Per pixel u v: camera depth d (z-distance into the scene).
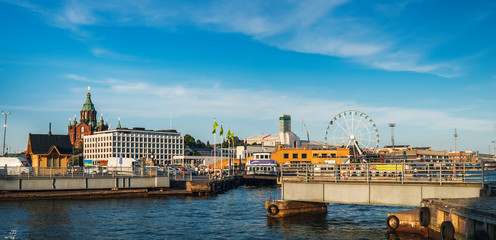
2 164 78.38
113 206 63.69
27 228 46.28
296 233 44.78
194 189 83.81
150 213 58.16
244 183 139.88
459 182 42.41
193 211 60.94
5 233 43.72
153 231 45.91
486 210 28.09
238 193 96.69
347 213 58.44
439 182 42.97
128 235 43.78
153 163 136.62
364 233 44.44
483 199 37.19
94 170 83.94
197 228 47.75
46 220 50.97
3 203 63.59
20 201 65.88
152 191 80.19
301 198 50.50
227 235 44.00
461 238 30.73
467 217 29.73
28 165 79.88
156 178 78.75
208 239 42.19
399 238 40.81
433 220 36.97
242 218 54.66
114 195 74.75
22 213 55.34
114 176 74.94
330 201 48.38
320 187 49.19
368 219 53.34
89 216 54.41
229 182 110.38
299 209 54.97
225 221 52.31
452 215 32.75
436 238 36.19
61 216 53.88
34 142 90.56
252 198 82.12
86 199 70.62
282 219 52.91
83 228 46.84
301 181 50.50
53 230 45.50
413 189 44.03
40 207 60.72
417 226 42.06
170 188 89.56
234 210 62.50
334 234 44.16
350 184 47.22
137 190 77.31
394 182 45.12
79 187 71.31
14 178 66.50
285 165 58.59
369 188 46.19
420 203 43.34
